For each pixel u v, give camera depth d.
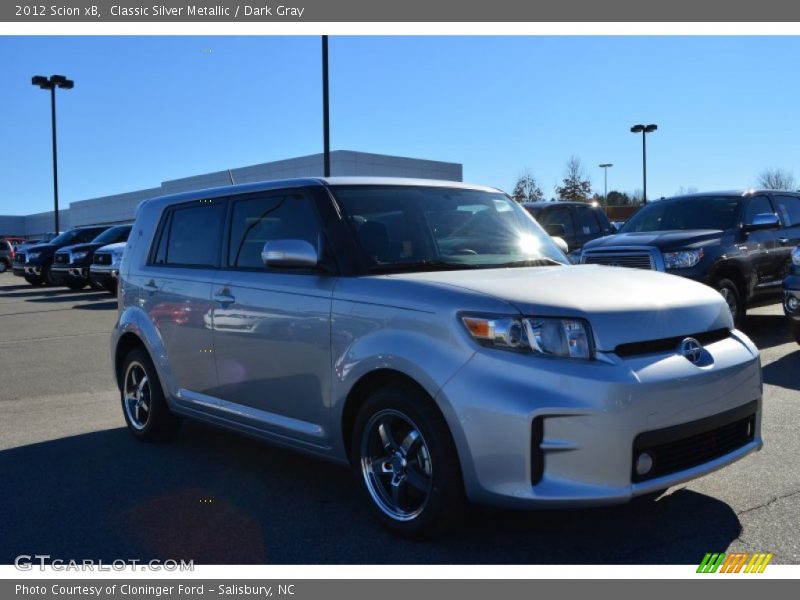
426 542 3.80
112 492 4.73
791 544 3.66
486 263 4.49
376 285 3.95
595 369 3.33
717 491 4.38
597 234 14.55
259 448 5.71
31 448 5.79
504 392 3.34
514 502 3.34
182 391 5.39
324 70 16.36
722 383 3.64
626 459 3.30
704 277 9.22
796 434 5.45
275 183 4.89
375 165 38.44
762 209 10.38
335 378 4.07
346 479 4.91
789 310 8.45
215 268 5.12
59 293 22.89
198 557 3.75
